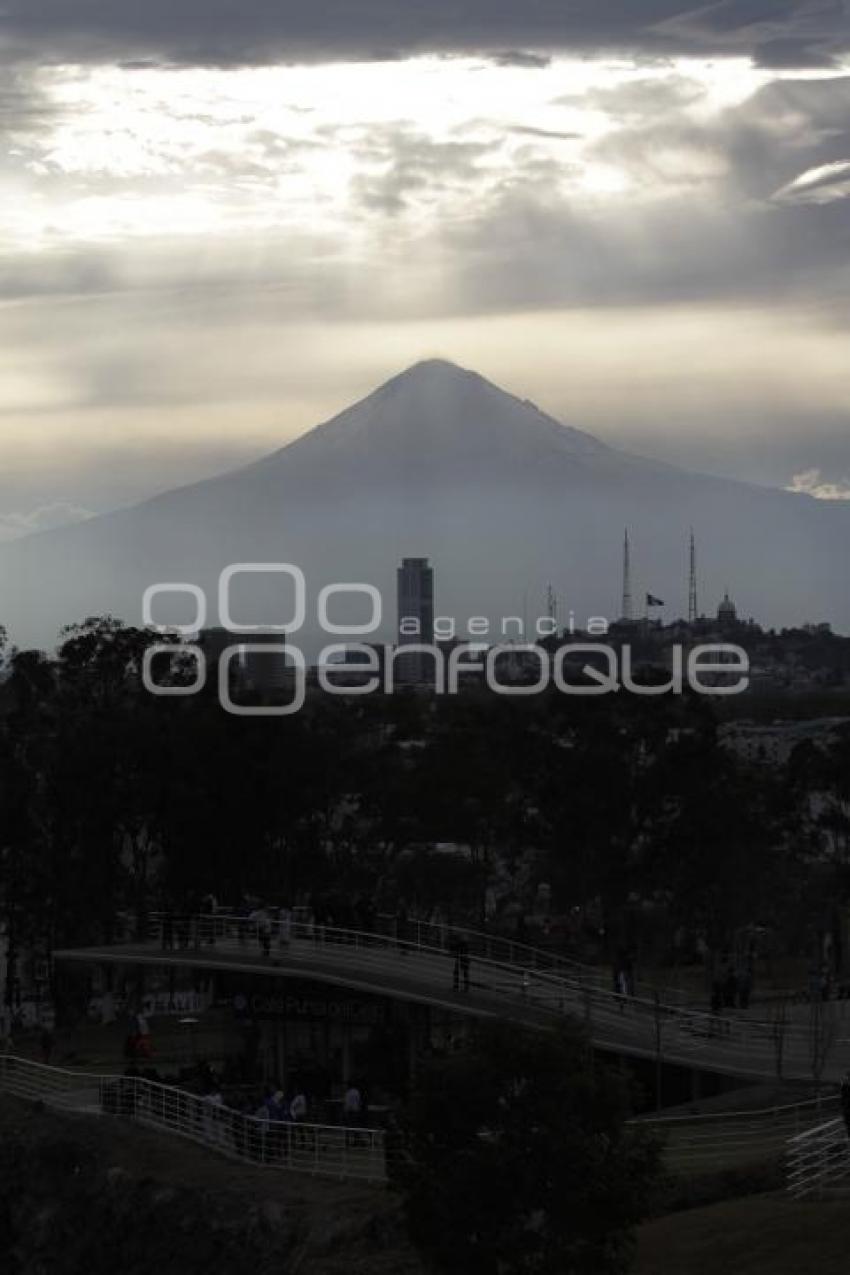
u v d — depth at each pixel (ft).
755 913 392.68
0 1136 243.60
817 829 452.35
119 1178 223.30
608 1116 157.38
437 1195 154.20
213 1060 289.53
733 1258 162.30
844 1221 166.20
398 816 412.77
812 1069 221.46
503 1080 156.04
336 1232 195.21
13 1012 370.12
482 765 409.28
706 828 387.96
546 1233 154.92
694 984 363.97
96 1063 294.66
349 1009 249.96
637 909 398.62
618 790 392.88
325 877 395.34
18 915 376.89
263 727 378.73
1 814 371.15
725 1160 191.72
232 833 376.89
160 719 385.50
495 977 254.88
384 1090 242.99
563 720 401.90
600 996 248.73
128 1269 214.69
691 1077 224.53
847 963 400.88
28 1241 228.22
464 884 410.72
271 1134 221.66
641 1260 165.17
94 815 375.04
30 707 407.85
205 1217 209.87
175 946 287.89
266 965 261.24
